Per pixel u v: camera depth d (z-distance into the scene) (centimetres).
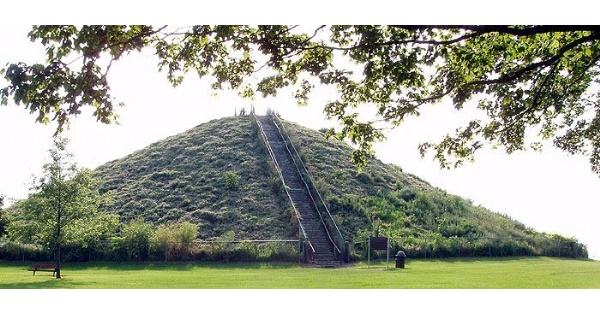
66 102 1105
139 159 6531
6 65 1090
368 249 3831
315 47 1318
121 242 4128
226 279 2719
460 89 1434
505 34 1441
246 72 1416
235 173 5719
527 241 4809
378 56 1302
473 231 4947
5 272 3434
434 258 4294
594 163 1956
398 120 1523
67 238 3177
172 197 5372
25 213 3262
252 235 4528
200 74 1374
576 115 1919
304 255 3997
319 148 6462
